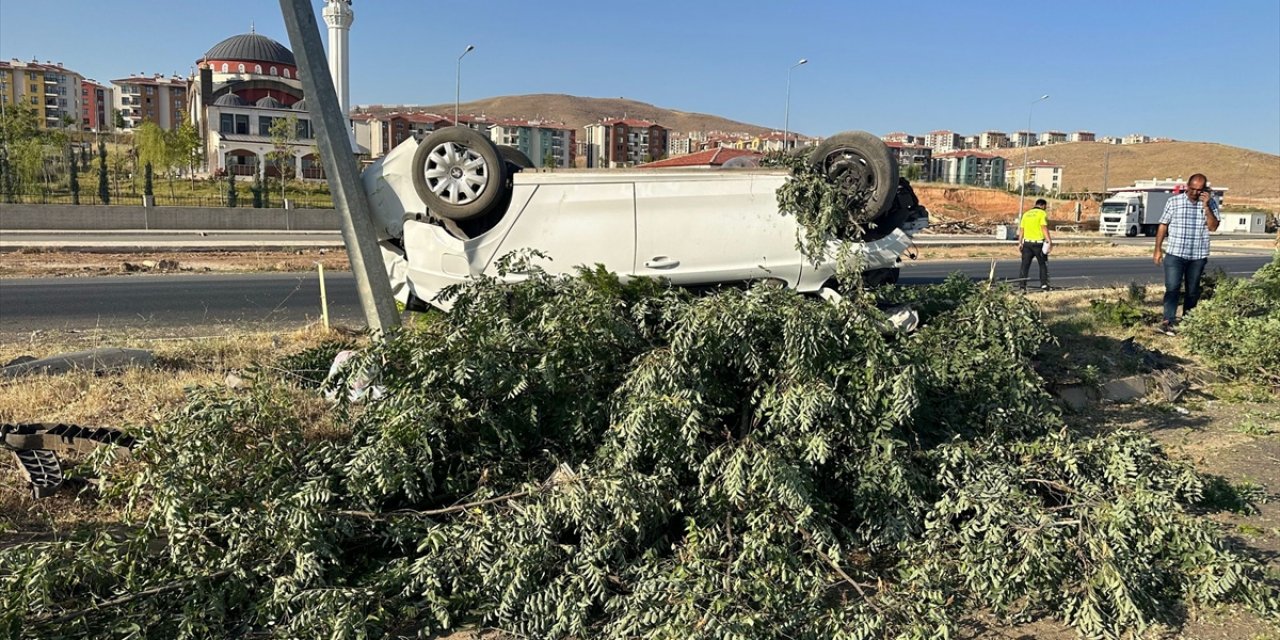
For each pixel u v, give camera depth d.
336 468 4.30
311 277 17.64
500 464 4.55
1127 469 4.36
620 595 3.75
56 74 120.19
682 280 6.84
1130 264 24.83
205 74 71.81
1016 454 4.79
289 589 3.58
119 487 4.23
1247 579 3.79
